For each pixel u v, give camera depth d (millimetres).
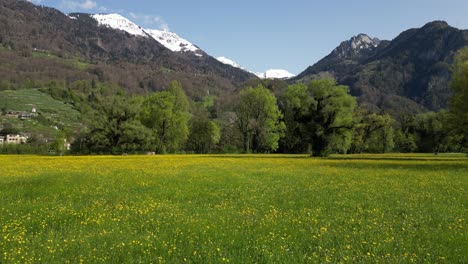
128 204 17125
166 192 20828
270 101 105188
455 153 114500
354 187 23922
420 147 123125
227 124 129875
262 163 51094
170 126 102812
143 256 9320
